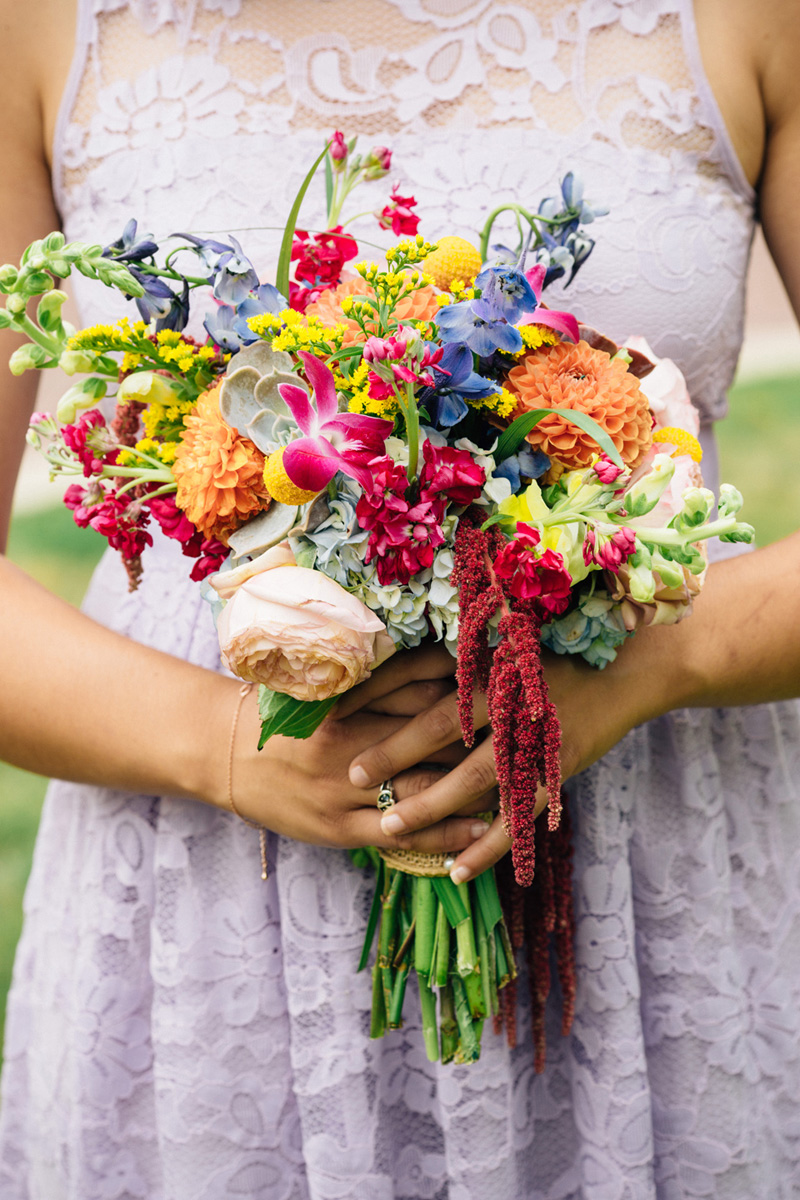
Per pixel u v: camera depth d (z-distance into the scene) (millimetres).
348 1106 901
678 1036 957
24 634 870
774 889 997
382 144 913
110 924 944
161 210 919
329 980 901
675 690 832
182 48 919
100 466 707
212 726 832
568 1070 973
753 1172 961
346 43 911
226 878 932
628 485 676
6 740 868
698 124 899
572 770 795
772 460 4387
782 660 844
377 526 627
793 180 911
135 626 979
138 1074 963
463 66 907
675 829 955
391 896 857
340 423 611
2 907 2408
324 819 811
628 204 894
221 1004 927
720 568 868
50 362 686
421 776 804
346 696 780
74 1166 973
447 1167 915
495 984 854
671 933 956
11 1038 1105
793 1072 997
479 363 687
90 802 975
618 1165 926
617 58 900
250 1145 933
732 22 883
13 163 935
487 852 793
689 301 906
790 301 967
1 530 979
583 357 674
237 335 677
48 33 923
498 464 678
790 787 1002
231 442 652
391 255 626
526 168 899
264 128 917
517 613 637
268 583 631
